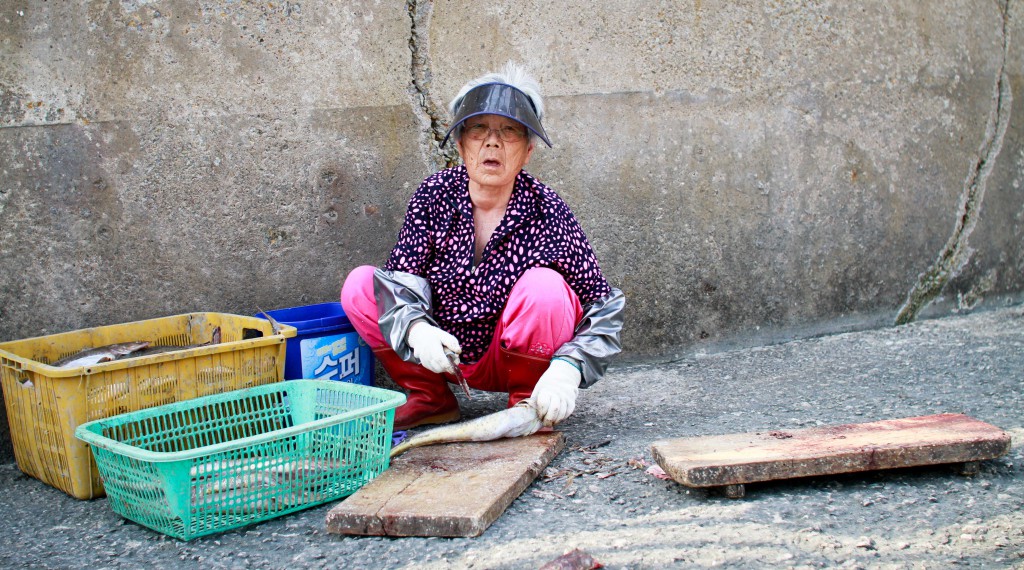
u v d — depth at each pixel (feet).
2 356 8.12
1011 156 14.43
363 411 7.58
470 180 8.95
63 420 7.61
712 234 12.19
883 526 6.70
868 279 13.34
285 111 10.23
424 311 8.86
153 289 9.94
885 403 9.84
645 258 11.90
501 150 8.57
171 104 9.76
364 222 10.75
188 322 9.87
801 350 12.39
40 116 9.29
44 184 9.37
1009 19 14.19
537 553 6.43
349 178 10.61
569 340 8.75
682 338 12.21
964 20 13.71
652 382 11.16
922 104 13.39
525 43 11.14
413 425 9.53
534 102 8.86
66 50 9.32
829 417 9.42
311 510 7.55
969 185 14.07
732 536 6.59
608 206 11.64
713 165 12.07
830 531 6.63
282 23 10.11
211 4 9.80
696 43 11.81
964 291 14.26
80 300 9.65
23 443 8.38
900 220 13.46
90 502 7.91
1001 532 6.54
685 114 11.85
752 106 12.18
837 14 12.60
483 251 9.02
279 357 8.87
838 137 12.78
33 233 9.39
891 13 13.01
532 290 8.50
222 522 7.09
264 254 10.34
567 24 11.26
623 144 11.62
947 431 7.79
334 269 10.69
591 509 7.25
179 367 8.13
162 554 6.79
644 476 7.91
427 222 9.09
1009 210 14.55
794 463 7.25
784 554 6.27
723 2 11.89
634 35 11.53
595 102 11.44
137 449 6.77
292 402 8.88
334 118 10.44
